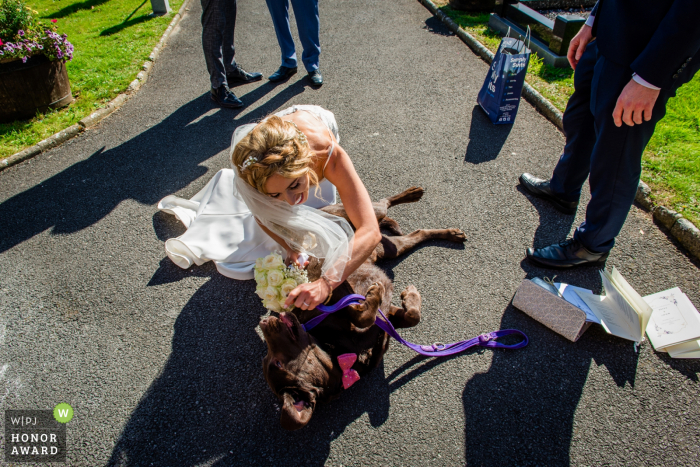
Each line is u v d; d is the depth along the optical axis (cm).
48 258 325
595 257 282
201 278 303
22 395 240
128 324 275
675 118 395
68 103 517
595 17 244
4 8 461
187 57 645
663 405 217
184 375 246
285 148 171
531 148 405
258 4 842
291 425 171
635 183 245
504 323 263
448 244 317
